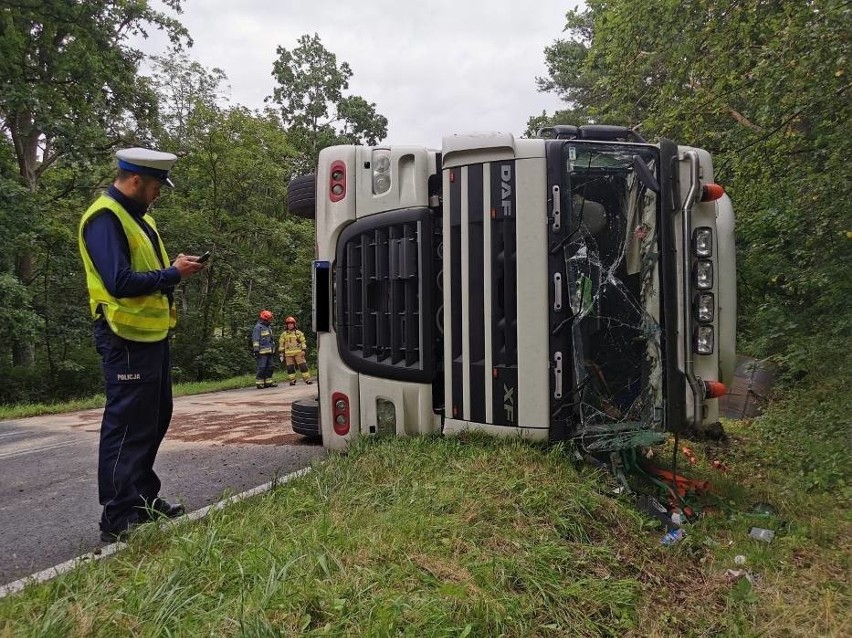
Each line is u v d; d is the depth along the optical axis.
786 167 7.82
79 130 15.17
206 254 3.31
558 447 3.96
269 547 2.62
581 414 4.04
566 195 4.02
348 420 4.62
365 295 4.56
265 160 22.25
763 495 4.55
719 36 7.06
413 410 4.52
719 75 7.40
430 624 2.17
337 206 4.62
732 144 8.39
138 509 3.13
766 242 8.62
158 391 3.20
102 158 17.11
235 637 1.97
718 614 2.92
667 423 4.02
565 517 3.33
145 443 3.17
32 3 14.09
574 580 2.86
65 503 3.96
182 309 22.38
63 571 2.62
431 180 4.48
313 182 5.12
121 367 3.06
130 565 2.55
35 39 15.30
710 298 4.10
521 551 2.91
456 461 3.86
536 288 4.01
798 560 3.50
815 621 2.82
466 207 4.16
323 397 4.71
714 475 4.92
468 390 4.21
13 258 14.63
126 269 2.96
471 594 2.45
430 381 4.47
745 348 8.93
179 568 2.43
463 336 4.21
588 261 4.08
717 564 3.44
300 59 35.38
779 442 6.02
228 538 2.77
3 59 13.65
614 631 2.62
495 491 3.46
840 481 4.67
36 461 5.28
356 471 3.84
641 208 4.20
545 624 2.49
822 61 6.44
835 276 7.31
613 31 8.69
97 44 15.99
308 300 26.23
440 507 3.22
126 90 17.44
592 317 4.12
